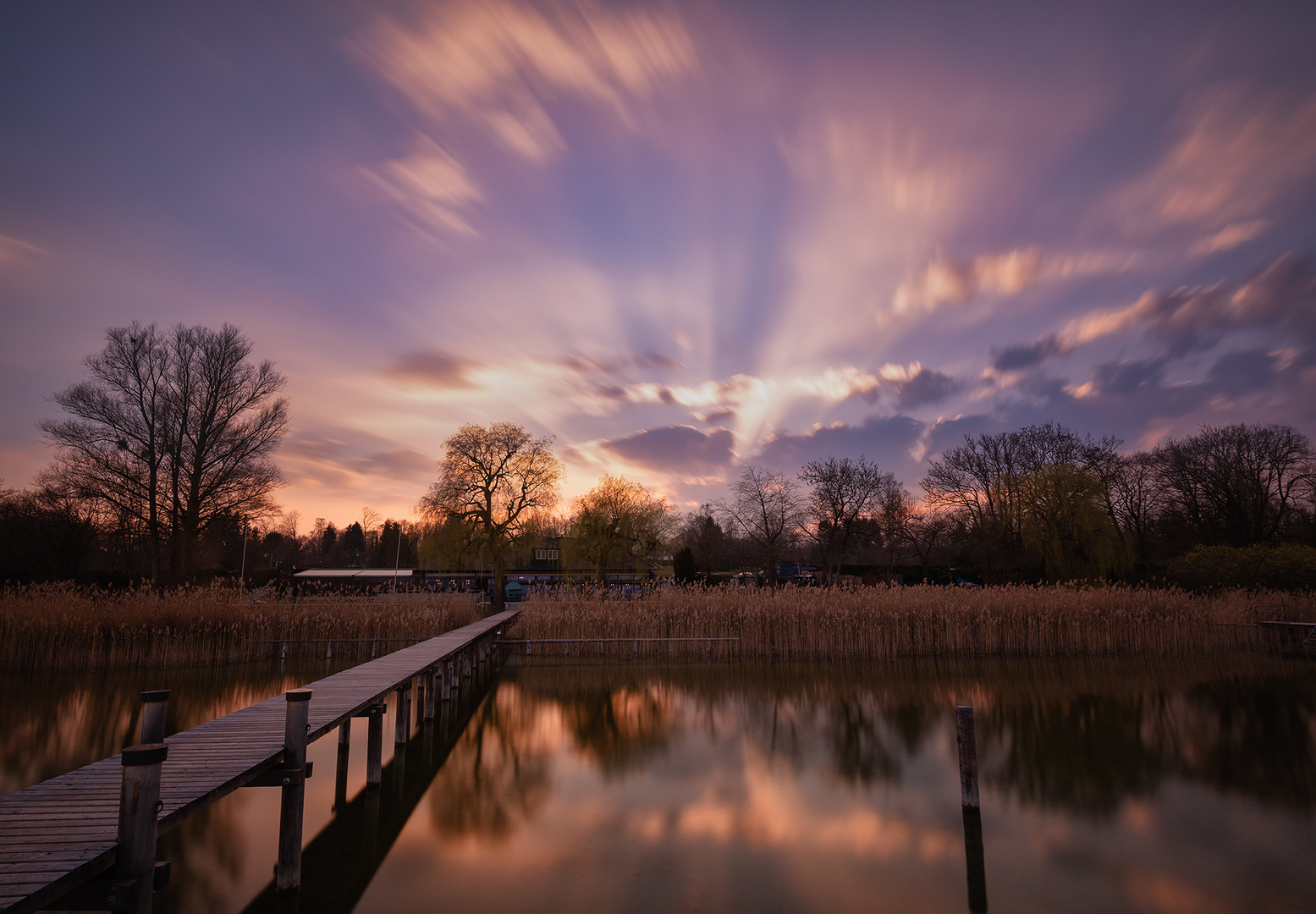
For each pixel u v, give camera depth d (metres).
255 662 19.30
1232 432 42.91
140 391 31.06
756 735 11.15
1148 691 14.46
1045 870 6.14
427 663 11.79
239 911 5.32
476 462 38.78
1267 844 6.71
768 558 43.66
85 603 18.73
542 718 12.57
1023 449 42.31
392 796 8.22
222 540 37.41
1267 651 20.56
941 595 21.66
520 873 6.08
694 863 6.28
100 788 5.03
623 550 43.19
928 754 9.96
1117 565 33.62
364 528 105.06
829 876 6.01
